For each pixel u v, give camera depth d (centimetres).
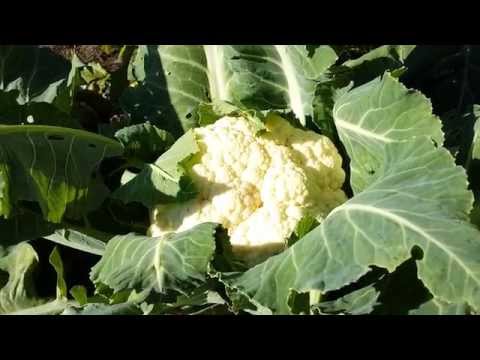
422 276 35
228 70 53
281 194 46
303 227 42
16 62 56
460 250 35
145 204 45
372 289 38
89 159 47
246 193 46
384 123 45
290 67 52
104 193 48
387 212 38
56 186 45
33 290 49
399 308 37
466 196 38
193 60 54
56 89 53
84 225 48
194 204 46
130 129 49
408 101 44
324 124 51
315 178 48
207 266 40
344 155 51
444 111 58
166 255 40
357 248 37
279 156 47
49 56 57
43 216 46
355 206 39
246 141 47
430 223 36
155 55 55
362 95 46
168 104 54
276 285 38
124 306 42
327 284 36
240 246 45
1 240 48
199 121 51
